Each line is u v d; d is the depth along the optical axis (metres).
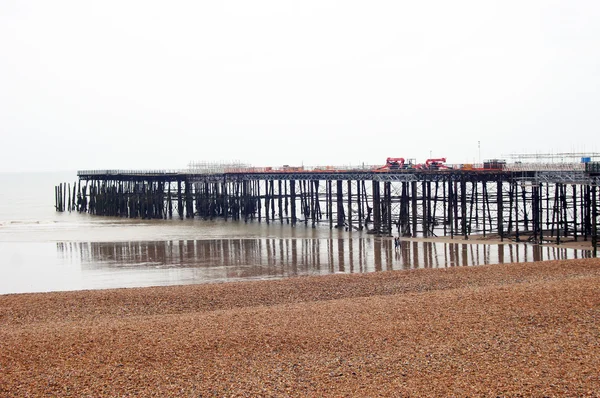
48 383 24.69
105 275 53.09
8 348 28.97
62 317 36.78
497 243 62.88
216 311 36.16
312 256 59.78
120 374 25.47
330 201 80.56
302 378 24.47
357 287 42.72
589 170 56.16
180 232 81.25
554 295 34.41
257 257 60.09
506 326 29.72
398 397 22.36
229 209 107.50
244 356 27.17
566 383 22.78
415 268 51.41
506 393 22.25
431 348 27.22
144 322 33.19
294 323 31.91
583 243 61.03
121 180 117.44
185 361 26.75
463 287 41.31
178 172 110.12
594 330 28.36
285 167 96.88
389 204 73.69
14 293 46.03
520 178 62.38
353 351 27.34
